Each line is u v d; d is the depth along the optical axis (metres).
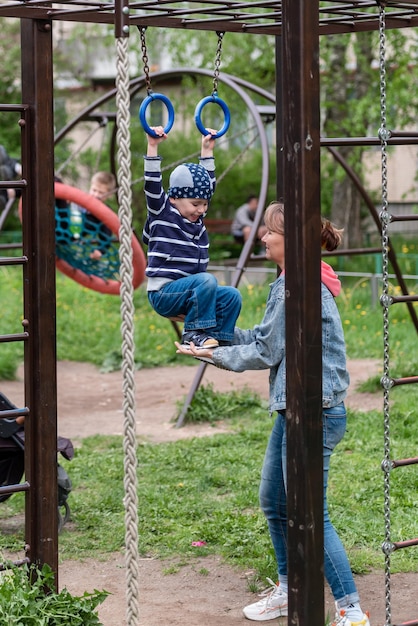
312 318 4.50
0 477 7.55
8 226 33.66
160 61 32.97
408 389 12.89
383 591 6.47
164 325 18.50
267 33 6.54
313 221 4.46
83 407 13.21
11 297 21.88
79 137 36.47
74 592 6.58
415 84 21.14
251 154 33.44
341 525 7.67
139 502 8.47
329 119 24.16
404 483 8.74
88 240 12.95
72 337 17.94
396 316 18.19
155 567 7.06
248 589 6.57
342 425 5.39
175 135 32.19
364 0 6.29
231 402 12.27
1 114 34.00
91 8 5.48
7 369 14.98
